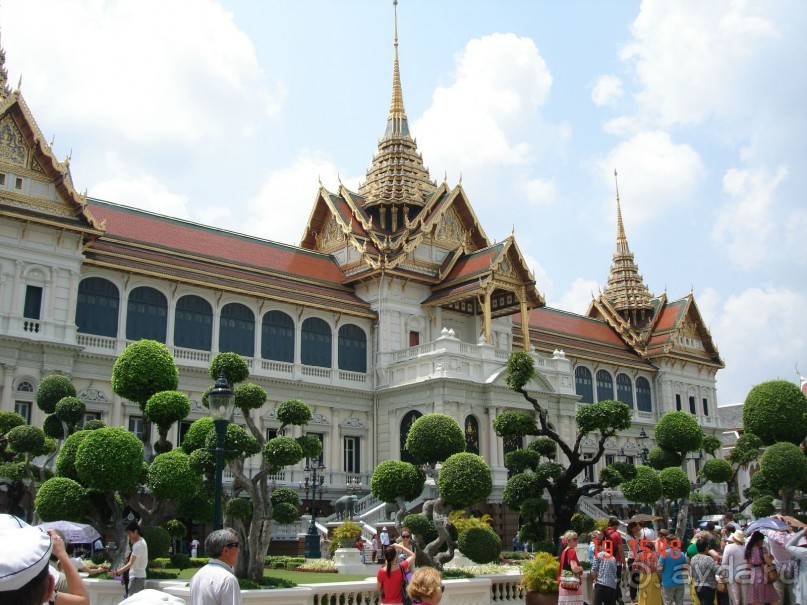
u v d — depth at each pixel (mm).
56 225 49000
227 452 25922
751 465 93188
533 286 67125
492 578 25125
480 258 67125
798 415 51312
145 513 29797
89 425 33750
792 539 17312
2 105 48406
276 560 37875
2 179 48156
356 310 64875
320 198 72688
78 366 50344
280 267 65062
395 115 79188
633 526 23188
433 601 11492
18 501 36781
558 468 36375
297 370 60594
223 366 28625
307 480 51031
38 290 48875
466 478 28484
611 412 35531
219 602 10398
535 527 36094
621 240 102750
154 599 7066
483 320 65938
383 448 62750
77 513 28312
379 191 72938
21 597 5203
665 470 45062
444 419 31922
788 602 19938
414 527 27875
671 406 91938
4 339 46250
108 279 53031
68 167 50406
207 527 48625
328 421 61656
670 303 97750
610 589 21750
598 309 99250
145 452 34312
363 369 65188
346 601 22000
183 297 56562
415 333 67375
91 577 27422
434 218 69750
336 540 42469
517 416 36219
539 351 80250
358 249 67312
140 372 34906
